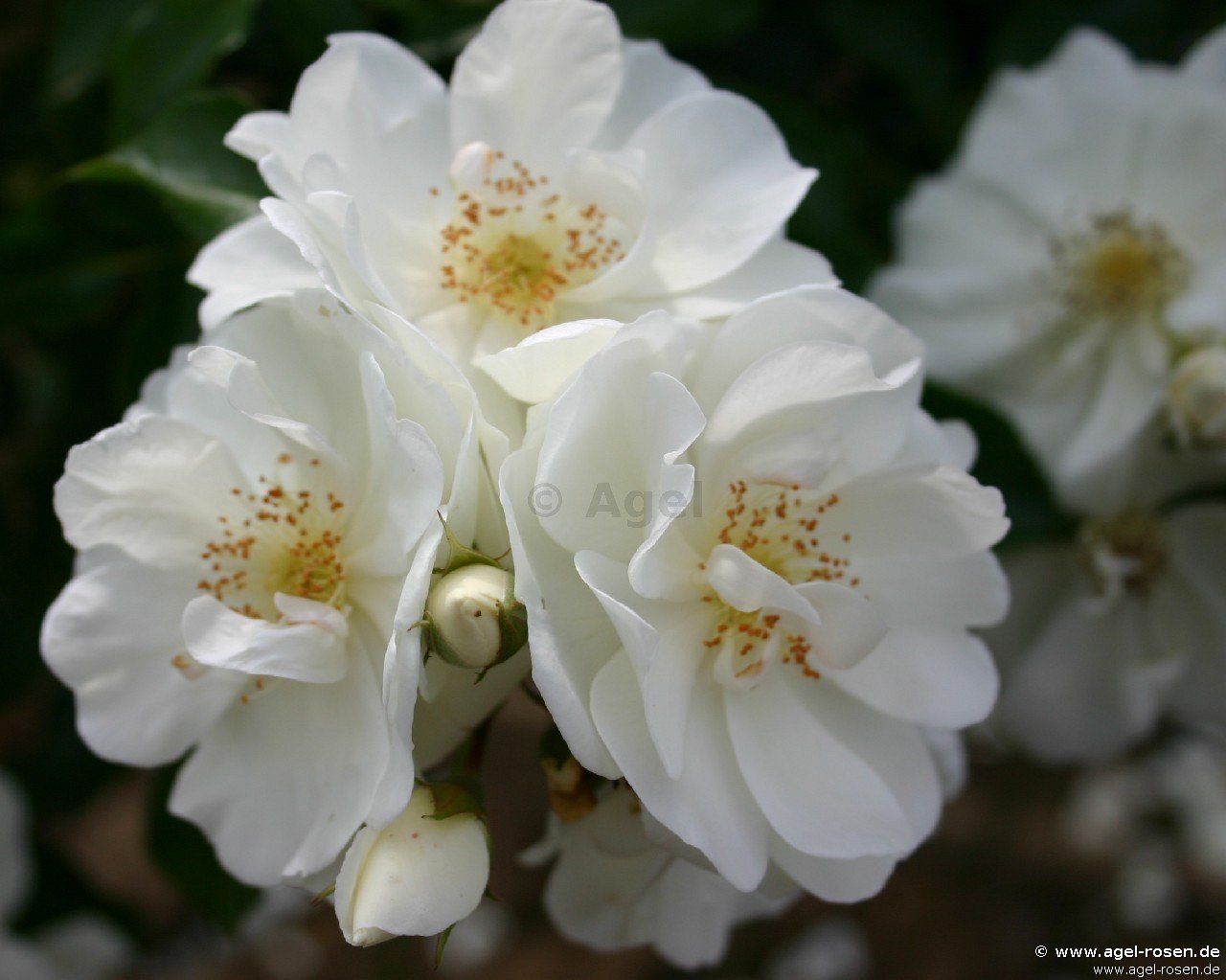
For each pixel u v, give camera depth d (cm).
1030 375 38
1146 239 37
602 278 29
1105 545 37
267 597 29
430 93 30
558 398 26
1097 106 38
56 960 50
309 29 36
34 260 36
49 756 43
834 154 38
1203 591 38
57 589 41
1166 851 79
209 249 29
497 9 29
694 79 31
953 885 87
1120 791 78
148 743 29
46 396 47
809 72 44
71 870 44
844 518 29
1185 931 79
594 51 30
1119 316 37
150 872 81
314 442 28
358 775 28
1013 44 41
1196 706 39
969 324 38
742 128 30
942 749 30
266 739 29
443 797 27
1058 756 39
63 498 28
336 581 28
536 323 30
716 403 28
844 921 86
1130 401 37
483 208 30
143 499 29
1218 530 38
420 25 36
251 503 29
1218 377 35
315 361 28
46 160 41
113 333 41
